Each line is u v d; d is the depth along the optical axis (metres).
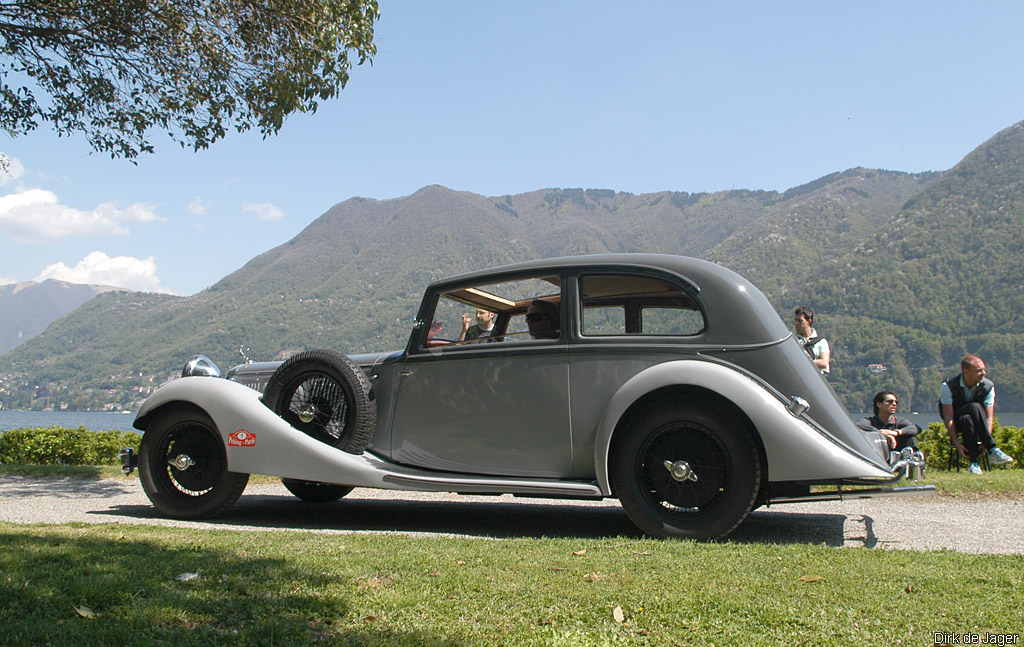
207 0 8.41
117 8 8.30
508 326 5.21
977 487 6.86
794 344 4.70
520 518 5.79
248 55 8.75
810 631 2.44
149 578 3.04
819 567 3.34
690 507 4.55
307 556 3.58
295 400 5.73
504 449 5.09
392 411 5.51
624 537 4.47
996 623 2.49
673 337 4.79
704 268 4.86
